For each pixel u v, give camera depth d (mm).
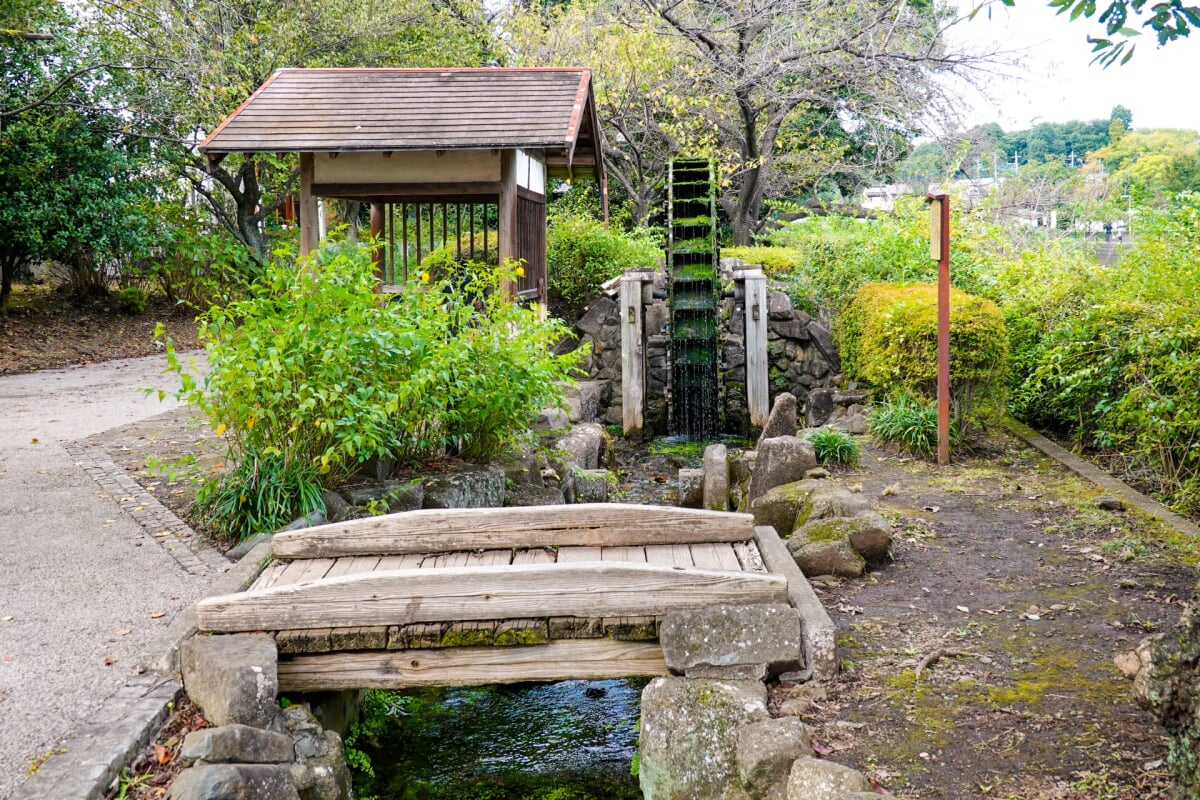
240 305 5922
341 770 3830
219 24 15016
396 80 11289
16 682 3945
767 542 4941
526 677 4051
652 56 17766
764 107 19484
